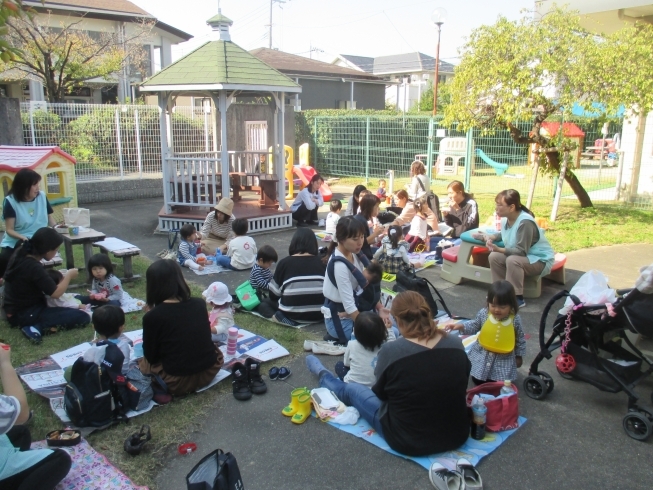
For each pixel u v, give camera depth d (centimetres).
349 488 292
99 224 996
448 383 304
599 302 365
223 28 920
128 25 2156
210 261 727
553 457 321
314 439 336
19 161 793
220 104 872
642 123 1143
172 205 930
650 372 365
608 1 979
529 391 393
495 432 341
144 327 371
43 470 262
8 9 377
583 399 389
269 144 1475
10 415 249
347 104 2933
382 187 1120
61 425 344
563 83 863
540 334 394
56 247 488
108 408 342
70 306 506
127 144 1273
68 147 1191
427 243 786
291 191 1323
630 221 981
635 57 822
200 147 1368
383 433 323
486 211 1074
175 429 345
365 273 464
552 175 1069
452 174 1631
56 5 1888
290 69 2686
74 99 2194
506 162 1639
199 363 381
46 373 404
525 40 866
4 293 490
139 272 680
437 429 309
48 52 1475
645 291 340
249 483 297
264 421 357
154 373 381
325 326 506
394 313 316
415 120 1603
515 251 560
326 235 832
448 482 285
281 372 413
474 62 915
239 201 1086
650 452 327
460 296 612
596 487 296
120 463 312
